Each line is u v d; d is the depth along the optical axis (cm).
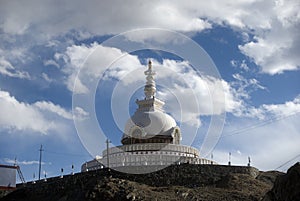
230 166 13212
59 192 12706
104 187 11562
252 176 13112
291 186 7962
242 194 11550
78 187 12462
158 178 12725
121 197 11106
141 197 11031
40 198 12825
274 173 13838
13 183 13362
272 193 8531
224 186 12294
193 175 12812
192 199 11294
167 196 11325
